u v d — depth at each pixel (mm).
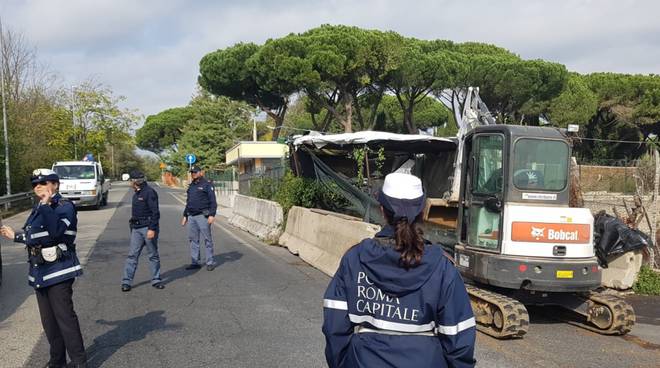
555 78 31453
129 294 8086
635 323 7266
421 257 2346
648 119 38406
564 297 7211
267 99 34469
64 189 23016
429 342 2375
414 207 2426
